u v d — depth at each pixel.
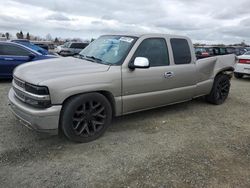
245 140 4.62
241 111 6.44
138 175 3.36
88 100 4.16
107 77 4.34
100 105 4.33
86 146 4.13
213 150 4.17
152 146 4.22
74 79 3.99
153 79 5.01
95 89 4.19
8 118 5.18
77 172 3.38
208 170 3.54
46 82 3.76
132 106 4.81
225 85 7.00
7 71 9.32
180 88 5.64
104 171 3.43
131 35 5.13
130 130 4.86
